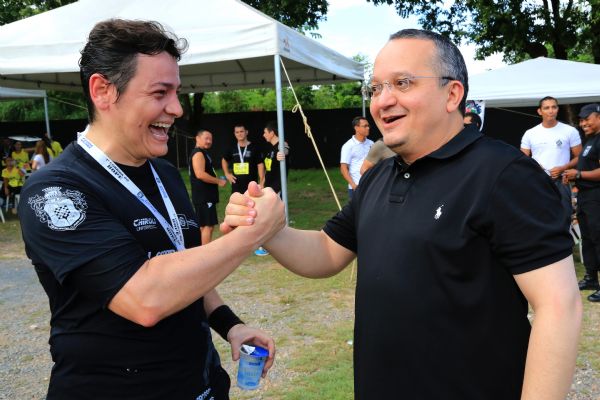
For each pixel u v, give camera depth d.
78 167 1.36
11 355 3.83
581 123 5.03
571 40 13.66
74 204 1.28
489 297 1.26
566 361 1.15
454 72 1.35
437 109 1.35
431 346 1.29
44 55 6.31
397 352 1.34
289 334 4.08
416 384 1.32
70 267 1.23
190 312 1.50
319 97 26.12
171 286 1.23
